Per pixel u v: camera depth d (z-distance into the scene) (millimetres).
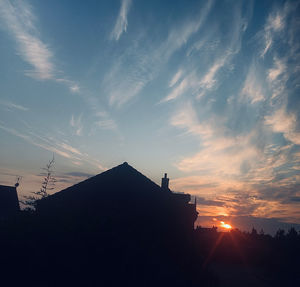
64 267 9469
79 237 10570
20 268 8938
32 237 9836
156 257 11516
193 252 14086
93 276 9633
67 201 13977
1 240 9328
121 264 10383
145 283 10250
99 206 14219
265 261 30297
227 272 20922
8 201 27500
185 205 15383
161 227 14305
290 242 32906
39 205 13195
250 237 40812
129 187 15070
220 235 36531
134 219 14195
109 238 11102
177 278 11359
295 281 18812
